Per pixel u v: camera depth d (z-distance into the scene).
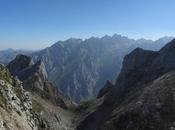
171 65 181.12
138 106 136.12
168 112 120.06
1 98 49.97
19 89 68.44
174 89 135.50
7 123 43.47
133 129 120.94
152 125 116.00
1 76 62.41
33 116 69.62
